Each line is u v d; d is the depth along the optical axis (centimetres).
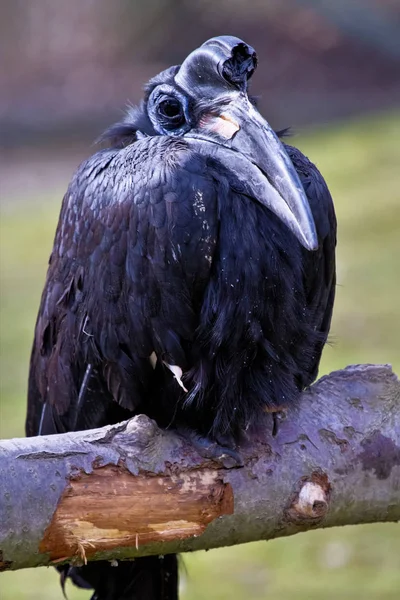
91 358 799
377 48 4734
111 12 5191
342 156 2953
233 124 789
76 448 684
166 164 757
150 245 748
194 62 817
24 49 5222
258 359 762
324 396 766
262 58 4803
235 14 5072
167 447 709
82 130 4253
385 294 1997
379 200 2502
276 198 753
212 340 749
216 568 1300
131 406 789
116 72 4962
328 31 4847
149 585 850
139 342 767
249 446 734
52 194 3312
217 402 751
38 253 2617
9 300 2264
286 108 4200
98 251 775
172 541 712
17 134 4222
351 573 1257
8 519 661
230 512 720
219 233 753
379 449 750
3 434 1600
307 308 799
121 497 689
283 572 1267
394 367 1677
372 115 3819
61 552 682
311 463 738
